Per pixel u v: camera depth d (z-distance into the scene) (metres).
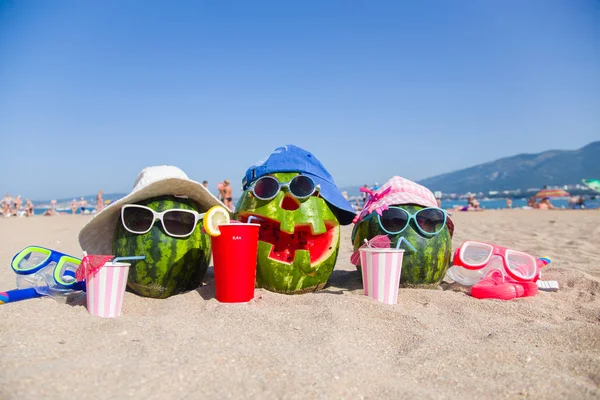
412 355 0.57
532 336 0.64
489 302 0.81
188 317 0.67
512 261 0.95
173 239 0.80
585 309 0.81
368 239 0.91
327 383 0.47
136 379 0.46
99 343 0.56
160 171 0.84
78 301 0.77
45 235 2.33
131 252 0.80
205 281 0.98
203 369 0.49
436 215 0.91
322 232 0.86
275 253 0.88
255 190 0.86
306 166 0.88
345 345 0.58
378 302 0.76
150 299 0.82
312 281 0.87
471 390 0.48
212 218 0.77
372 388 0.48
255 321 0.66
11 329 0.59
